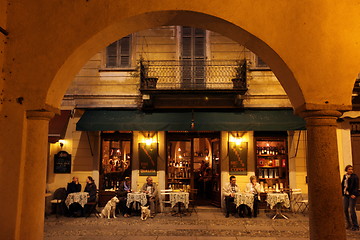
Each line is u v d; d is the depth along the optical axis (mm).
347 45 4488
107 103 10305
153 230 7695
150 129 9367
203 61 10453
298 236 7141
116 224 8359
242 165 10312
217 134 10773
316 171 4355
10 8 4691
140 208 9820
